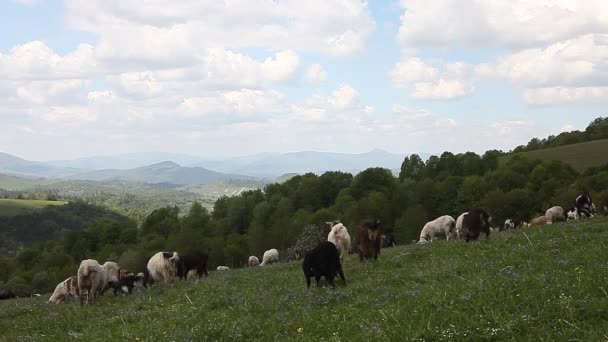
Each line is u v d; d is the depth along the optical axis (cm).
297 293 1448
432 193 9975
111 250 10425
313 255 1548
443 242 2430
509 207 8950
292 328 997
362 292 1322
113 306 1875
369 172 10606
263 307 1289
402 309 950
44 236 16562
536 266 1205
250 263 5456
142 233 11825
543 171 9969
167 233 11469
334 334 874
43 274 8812
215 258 9469
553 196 8912
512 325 761
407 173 12962
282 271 2306
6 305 2591
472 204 9500
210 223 11250
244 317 1158
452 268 1438
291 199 10906
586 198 3319
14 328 1661
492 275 1151
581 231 1938
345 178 11638
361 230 2059
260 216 10019
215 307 1466
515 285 939
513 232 2441
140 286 2531
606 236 1585
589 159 11506
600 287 863
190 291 1950
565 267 1136
